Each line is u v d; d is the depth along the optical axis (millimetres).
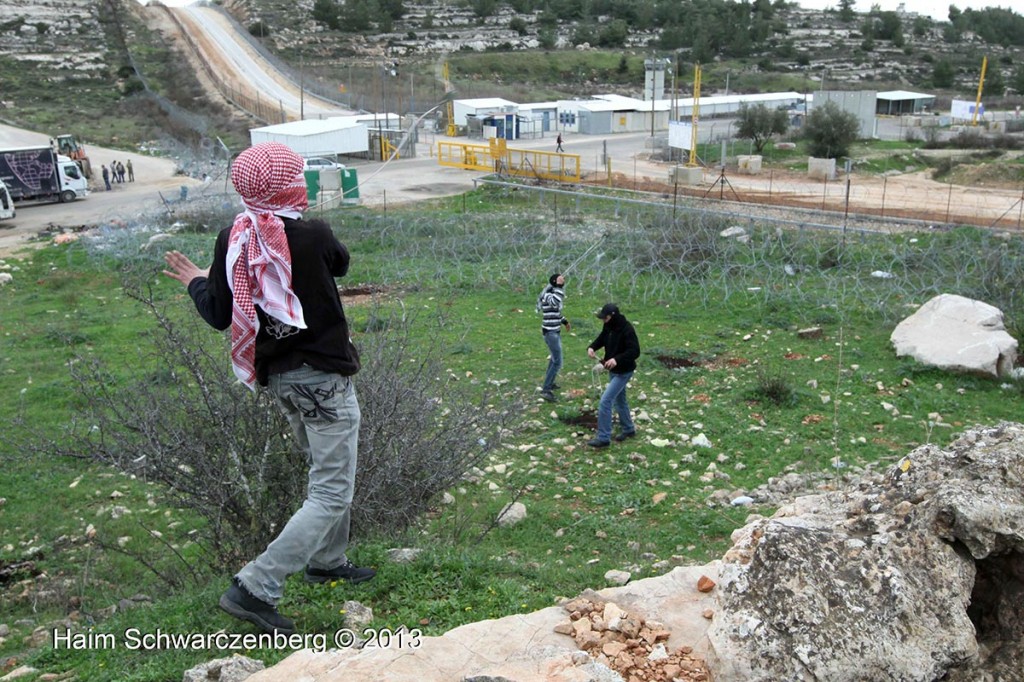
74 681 4562
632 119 73188
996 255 18984
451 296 20281
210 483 6145
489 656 3906
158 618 5203
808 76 116625
